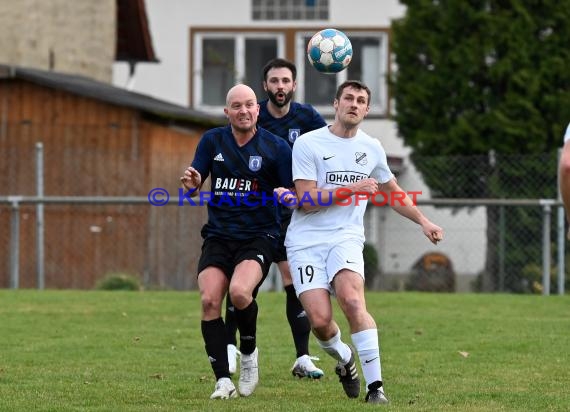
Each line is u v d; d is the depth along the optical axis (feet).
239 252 97.50
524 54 263.49
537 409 90.84
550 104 260.21
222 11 396.98
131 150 244.63
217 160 98.07
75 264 241.14
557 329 143.74
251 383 97.76
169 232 239.50
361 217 95.61
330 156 94.68
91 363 117.08
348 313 92.02
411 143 273.33
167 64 398.42
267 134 98.58
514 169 222.28
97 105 245.65
